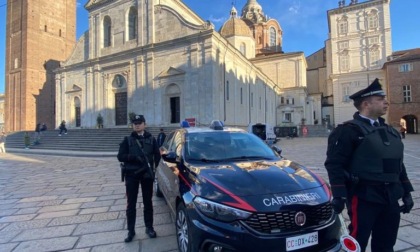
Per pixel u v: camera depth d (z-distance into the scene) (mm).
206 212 3166
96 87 32281
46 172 12055
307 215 3033
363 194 2709
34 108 43031
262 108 43312
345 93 52000
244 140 5125
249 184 3330
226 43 27016
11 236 4766
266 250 2828
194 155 4543
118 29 31250
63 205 6656
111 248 4242
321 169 11016
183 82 26109
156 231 4887
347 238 2637
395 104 43406
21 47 42938
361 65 51312
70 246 4332
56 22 46250
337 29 53125
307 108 55125
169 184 4789
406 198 2887
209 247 3061
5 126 44844
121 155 4559
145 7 29031
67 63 35688
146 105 28281
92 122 32375
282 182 3398
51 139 27562
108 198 7250
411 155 15273
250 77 37281
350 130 2783
